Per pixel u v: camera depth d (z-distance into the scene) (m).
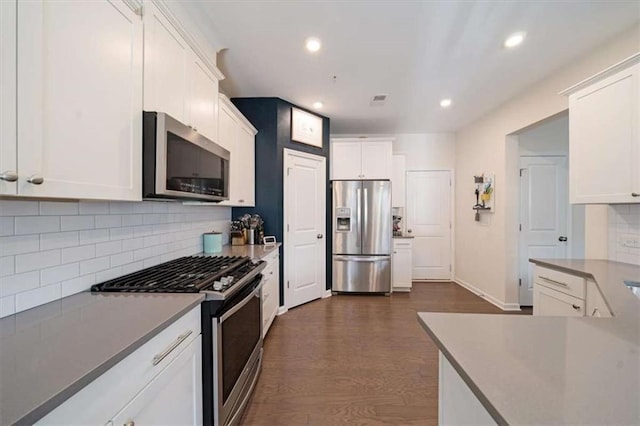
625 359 0.75
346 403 1.93
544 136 3.90
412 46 2.46
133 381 0.88
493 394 0.60
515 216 3.75
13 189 0.80
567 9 1.99
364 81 3.14
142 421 0.92
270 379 2.19
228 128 2.64
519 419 0.52
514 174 3.74
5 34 0.77
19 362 0.74
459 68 2.84
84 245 1.37
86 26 1.03
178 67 1.66
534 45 2.43
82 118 1.02
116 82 1.18
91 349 0.80
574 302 1.97
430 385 2.13
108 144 1.14
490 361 0.74
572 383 0.64
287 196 3.72
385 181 4.41
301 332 3.03
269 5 1.96
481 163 4.35
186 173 1.56
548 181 3.91
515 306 3.76
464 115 4.27
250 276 1.82
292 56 2.63
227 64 2.77
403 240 4.67
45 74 0.88
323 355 2.55
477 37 2.32
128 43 1.25
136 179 1.31
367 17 2.08
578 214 3.91
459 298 4.27
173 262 2.04
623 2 1.92
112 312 1.09
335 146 4.55
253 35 2.30
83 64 1.02
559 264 2.14
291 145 3.81
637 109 1.76
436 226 5.34
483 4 1.95
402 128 5.02
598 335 0.91
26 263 1.11
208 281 1.50
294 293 3.82
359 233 4.42
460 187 5.07
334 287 4.45
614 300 1.29
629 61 1.77
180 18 1.89
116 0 1.18
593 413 0.54
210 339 1.37
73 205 1.31
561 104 2.84
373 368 2.35
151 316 1.05
